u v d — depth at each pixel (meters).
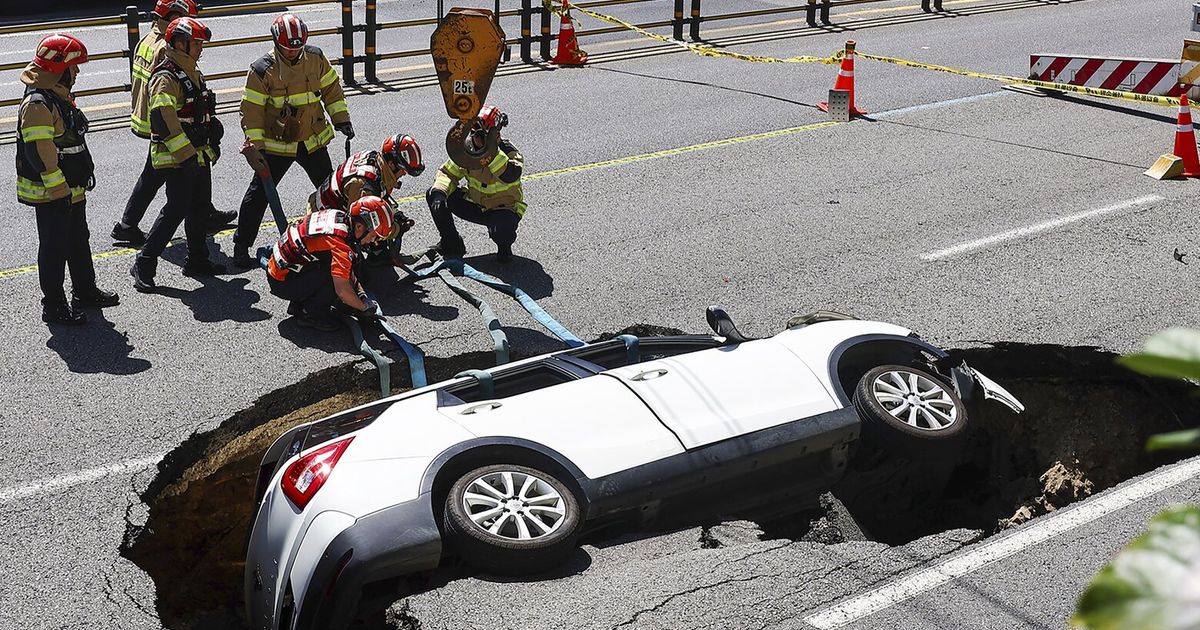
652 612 5.23
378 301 9.56
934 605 5.36
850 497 6.95
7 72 20.27
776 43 21.95
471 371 6.77
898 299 9.70
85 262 9.15
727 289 9.97
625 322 9.27
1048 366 8.83
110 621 5.64
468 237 11.20
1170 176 13.20
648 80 18.64
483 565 5.43
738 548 5.85
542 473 5.79
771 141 14.87
